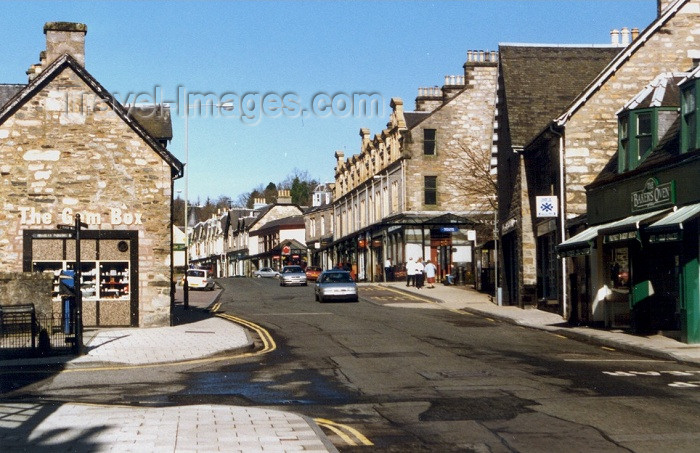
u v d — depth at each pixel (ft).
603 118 85.51
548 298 94.48
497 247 114.52
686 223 55.06
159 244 79.87
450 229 157.69
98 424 31.83
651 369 47.78
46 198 77.51
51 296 71.00
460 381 43.21
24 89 77.36
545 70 102.78
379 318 91.20
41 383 46.47
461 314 97.09
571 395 38.04
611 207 73.77
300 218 308.40
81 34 82.74
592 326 75.46
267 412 34.24
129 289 79.20
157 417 33.22
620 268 73.36
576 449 27.07
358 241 211.00
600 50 105.40
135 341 67.00
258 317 95.40
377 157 200.44
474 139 177.99
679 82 67.36
